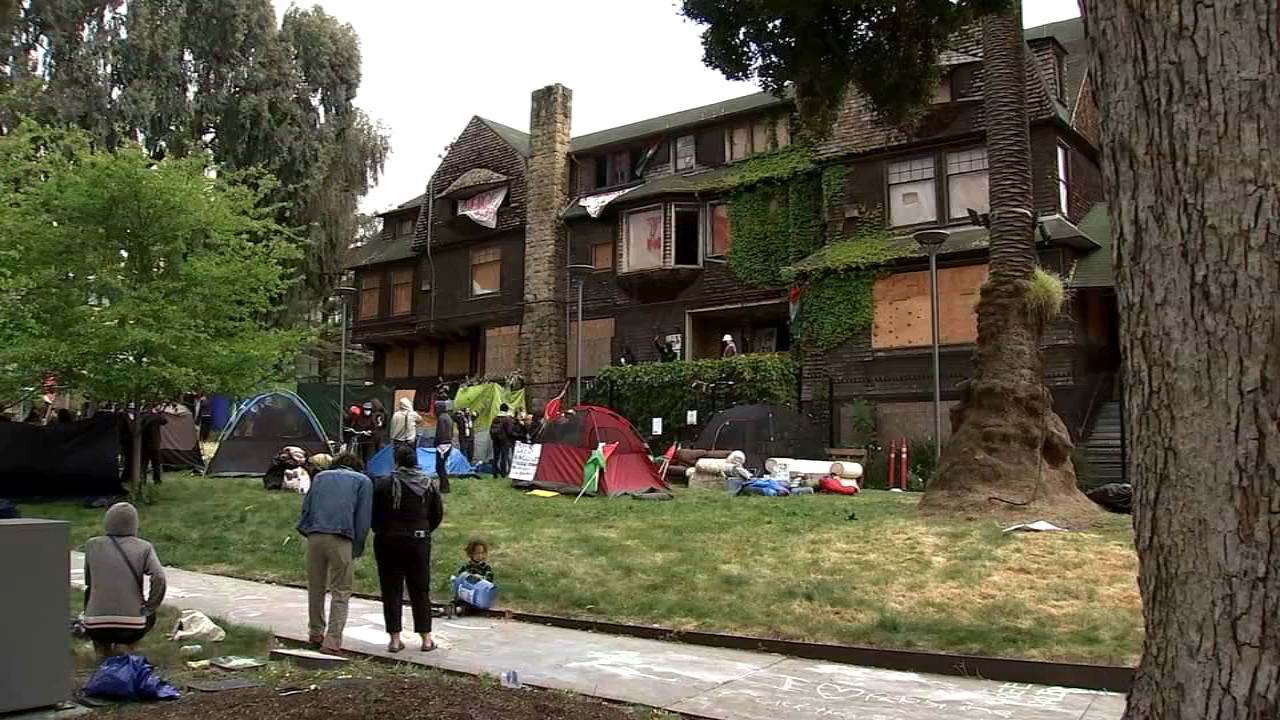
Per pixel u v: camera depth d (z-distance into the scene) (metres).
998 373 13.83
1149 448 3.14
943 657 7.53
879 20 11.53
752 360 25.48
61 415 19.06
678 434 26.56
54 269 15.96
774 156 28.28
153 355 16.14
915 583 9.66
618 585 10.17
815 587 9.61
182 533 13.78
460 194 36.09
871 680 7.26
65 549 6.00
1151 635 3.15
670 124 31.73
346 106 37.69
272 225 18.80
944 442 22.58
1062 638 7.80
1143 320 3.16
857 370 24.39
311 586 7.91
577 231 32.72
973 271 22.98
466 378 35.06
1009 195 14.18
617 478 18.19
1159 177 3.11
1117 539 11.24
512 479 20.14
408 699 5.59
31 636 5.76
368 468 18.27
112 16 32.53
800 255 27.06
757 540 12.25
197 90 33.88
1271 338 2.89
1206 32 3.02
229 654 7.62
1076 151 24.12
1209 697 2.93
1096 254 22.03
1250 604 2.87
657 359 30.03
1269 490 2.87
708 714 6.32
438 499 8.20
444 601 9.98
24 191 16.67
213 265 16.95
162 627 8.36
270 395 22.92
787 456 21.69
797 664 7.75
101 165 16.20
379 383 39.53
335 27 37.97
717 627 8.70
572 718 5.55
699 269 29.34
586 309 32.16
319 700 5.58
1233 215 2.95
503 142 35.56
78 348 15.53
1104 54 3.33
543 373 32.31
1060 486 13.50
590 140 34.44
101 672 6.03
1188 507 3.01
